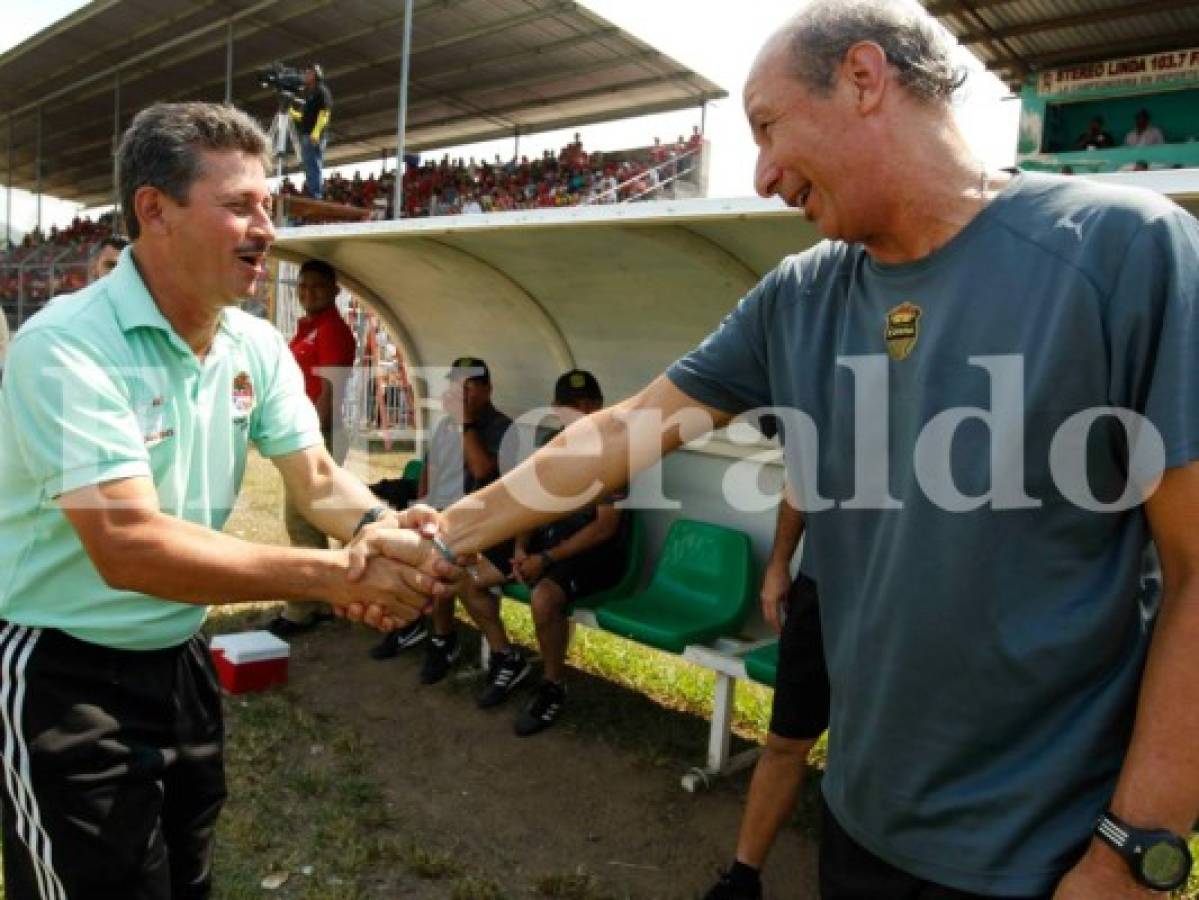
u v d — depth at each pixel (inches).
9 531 66.1
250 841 114.5
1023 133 456.4
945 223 48.7
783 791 98.2
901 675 50.8
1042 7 378.3
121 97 757.3
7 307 732.0
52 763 64.8
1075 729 47.1
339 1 490.3
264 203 67.2
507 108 669.9
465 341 223.0
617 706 157.5
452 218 150.1
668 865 114.2
